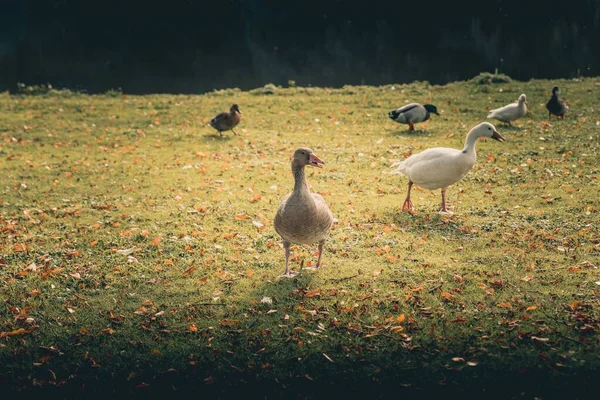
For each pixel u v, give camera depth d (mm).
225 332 9086
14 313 9656
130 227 12781
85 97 29859
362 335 8930
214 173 16719
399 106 24766
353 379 8305
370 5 45719
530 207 13219
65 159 18672
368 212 13250
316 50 45531
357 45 44844
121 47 46781
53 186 15984
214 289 10141
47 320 9492
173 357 8727
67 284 10453
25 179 16672
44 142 20891
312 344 8766
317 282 10188
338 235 11984
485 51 41469
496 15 43062
